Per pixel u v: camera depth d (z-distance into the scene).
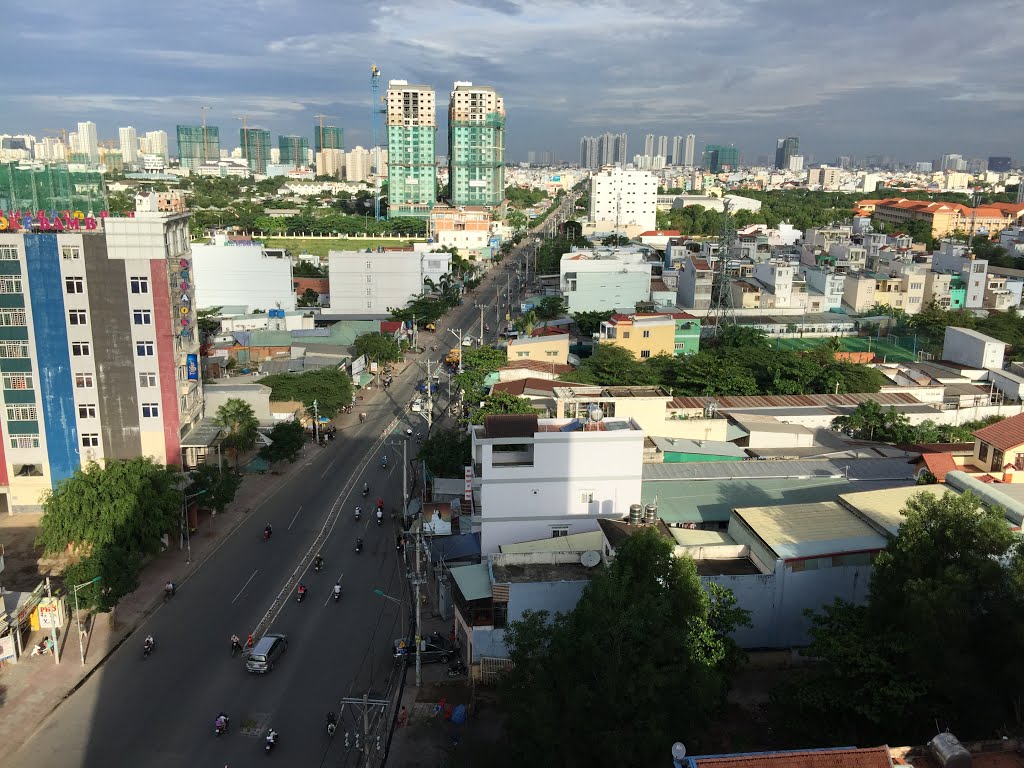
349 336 165.38
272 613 71.06
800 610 58.75
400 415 130.00
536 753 44.56
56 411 87.88
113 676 61.62
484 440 66.81
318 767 51.78
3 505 90.19
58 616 66.31
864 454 91.88
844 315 181.50
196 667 62.88
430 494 91.50
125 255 84.94
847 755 33.81
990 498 61.41
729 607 55.97
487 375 128.38
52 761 52.16
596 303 187.75
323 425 123.44
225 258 193.12
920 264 197.38
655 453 88.81
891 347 160.88
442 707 56.72
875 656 45.44
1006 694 43.16
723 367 123.38
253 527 88.75
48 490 83.12
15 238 83.44
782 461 87.12
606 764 42.81
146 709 57.62
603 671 44.59
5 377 86.50
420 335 190.00
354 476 104.00
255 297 195.62
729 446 93.81
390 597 73.94
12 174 91.19
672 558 50.81
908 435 101.19
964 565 45.53
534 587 57.34
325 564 80.38
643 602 46.38
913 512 50.88
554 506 68.56
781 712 50.66
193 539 85.50
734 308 184.12
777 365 127.00
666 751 42.31
